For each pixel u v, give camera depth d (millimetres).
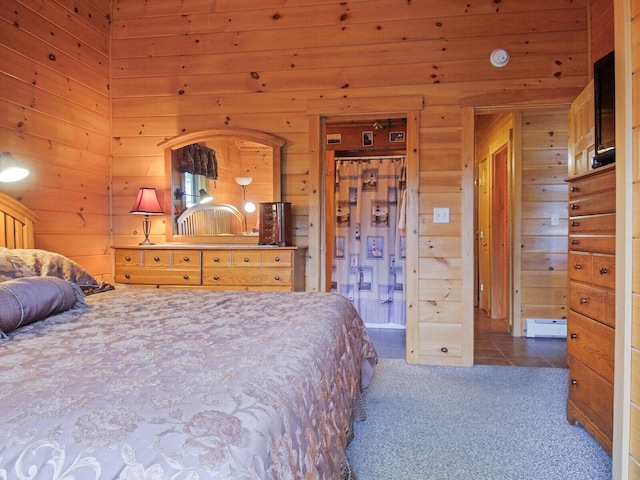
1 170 2160
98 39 3463
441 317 3209
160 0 3557
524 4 3102
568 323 2219
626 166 1387
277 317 1566
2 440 661
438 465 1810
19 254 1990
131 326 1411
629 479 1390
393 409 2369
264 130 3451
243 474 647
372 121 4816
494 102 3131
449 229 3195
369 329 4531
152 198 3385
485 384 2768
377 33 3283
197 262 3139
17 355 1070
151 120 3596
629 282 1384
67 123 3107
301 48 3391
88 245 3342
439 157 3203
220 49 3500
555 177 4066
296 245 3428
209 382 875
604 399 1840
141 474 618
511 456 1880
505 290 4906
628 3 1376
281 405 854
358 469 1774
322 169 3438
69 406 753
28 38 2740
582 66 3049
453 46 3188
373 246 4703
